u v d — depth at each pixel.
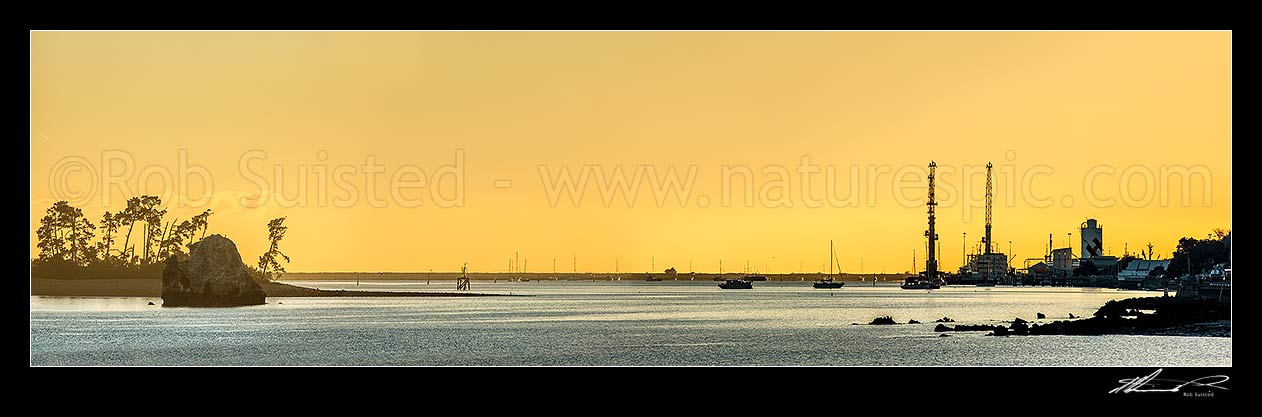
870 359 72.69
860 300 197.62
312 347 84.56
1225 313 90.50
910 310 150.25
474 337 94.44
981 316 132.38
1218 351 71.81
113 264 157.88
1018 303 176.88
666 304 174.50
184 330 100.12
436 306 154.75
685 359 75.44
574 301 187.25
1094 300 192.38
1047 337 84.00
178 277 131.88
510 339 92.62
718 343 87.56
